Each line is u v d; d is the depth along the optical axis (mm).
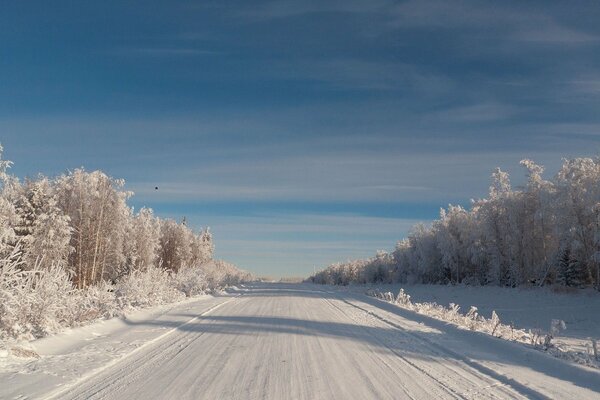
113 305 17969
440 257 65375
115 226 48938
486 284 55188
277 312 21141
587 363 9641
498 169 53094
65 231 37812
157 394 7227
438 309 20828
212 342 12430
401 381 8148
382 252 88812
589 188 40250
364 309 23453
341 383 7980
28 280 12281
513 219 49750
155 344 12086
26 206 37281
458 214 61906
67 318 13766
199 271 39844
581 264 43562
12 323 10727
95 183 47188
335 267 113188
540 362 9906
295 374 8648
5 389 7363
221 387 7668
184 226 78625
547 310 32594
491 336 12789
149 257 61469
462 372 8961
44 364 9234
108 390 7449
